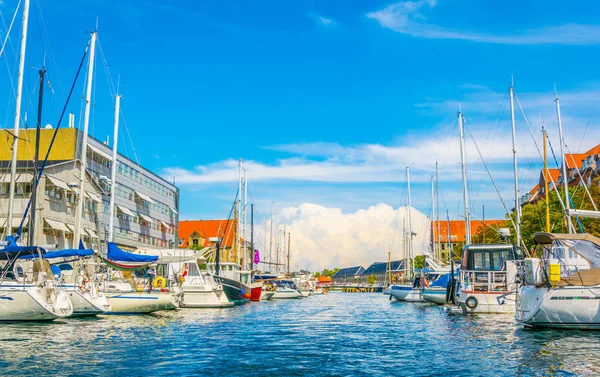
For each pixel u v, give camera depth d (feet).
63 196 215.10
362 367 62.08
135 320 117.80
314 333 98.07
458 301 136.26
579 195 206.80
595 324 82.79
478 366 60.85
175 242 375.66
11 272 108.47
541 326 88.89
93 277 125.59
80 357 66.33
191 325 110.32
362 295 444.96
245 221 270.05
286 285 328.29
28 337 83.30
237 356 69.56
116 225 273.95
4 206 197.77
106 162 266.36
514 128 167.43
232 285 203.31
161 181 350.02
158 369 59.72
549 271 84.33
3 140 230.48
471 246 139.85
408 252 355.36
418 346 78.79
